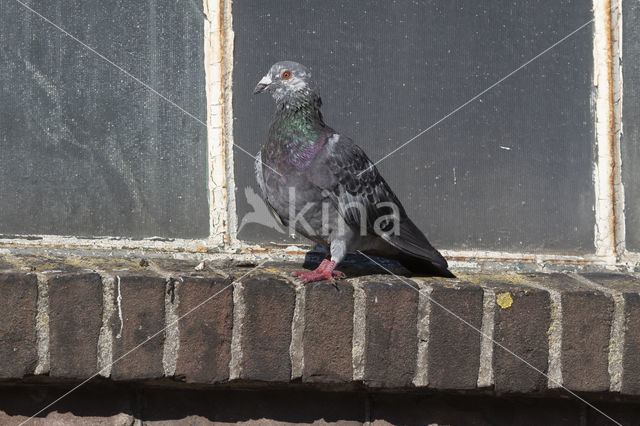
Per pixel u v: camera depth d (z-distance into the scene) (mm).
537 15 4570
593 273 4262
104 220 4344
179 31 4418
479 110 4543
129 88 4387
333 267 3863
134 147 4379
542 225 4539
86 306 3414
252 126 4457
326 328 3555
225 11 4422
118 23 4387
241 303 3533
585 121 4559
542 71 4570
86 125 4355
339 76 4480
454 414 3812
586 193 4559
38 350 3383
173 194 4395
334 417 3752
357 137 4480
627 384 3627
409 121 4516
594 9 4566
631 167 4547
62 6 4352
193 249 4363
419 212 4496
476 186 4527
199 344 3500
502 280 3932
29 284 3369
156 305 3473
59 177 4324
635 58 4570
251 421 3699
